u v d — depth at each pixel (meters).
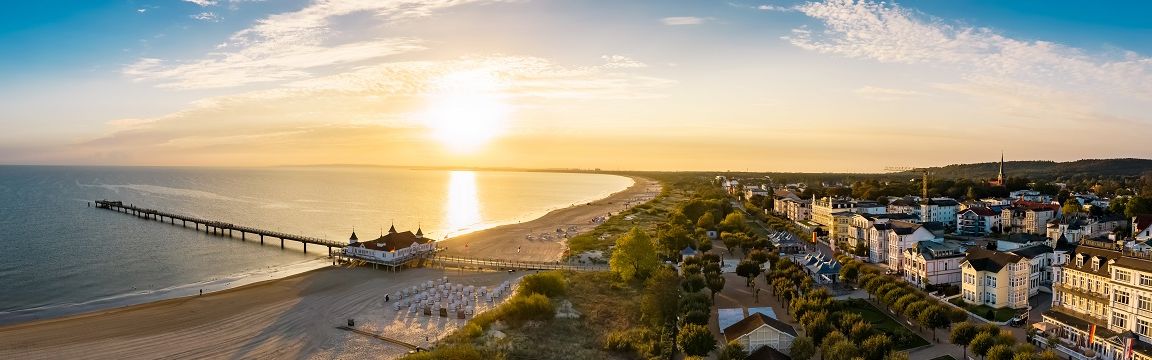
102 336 123.06
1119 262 106.38
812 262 176.25
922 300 121.31
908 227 177.62
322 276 178.38
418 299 146.62
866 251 199.00
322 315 137.50
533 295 133.75
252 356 113.38
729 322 123.81
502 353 108.88
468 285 166.50
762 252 182.25
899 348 109.00
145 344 118.88
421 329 126.94
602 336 121.19
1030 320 123.19
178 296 159.50
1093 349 102.12
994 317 125.69
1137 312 101.75
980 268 136.38
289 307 143.38
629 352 112.75
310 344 119.44
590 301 143.38
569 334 121.69
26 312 143.50
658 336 118.12
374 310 141.38
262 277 186.25
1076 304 118.69
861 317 119.75
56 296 159.00
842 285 156.25
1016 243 181.88
